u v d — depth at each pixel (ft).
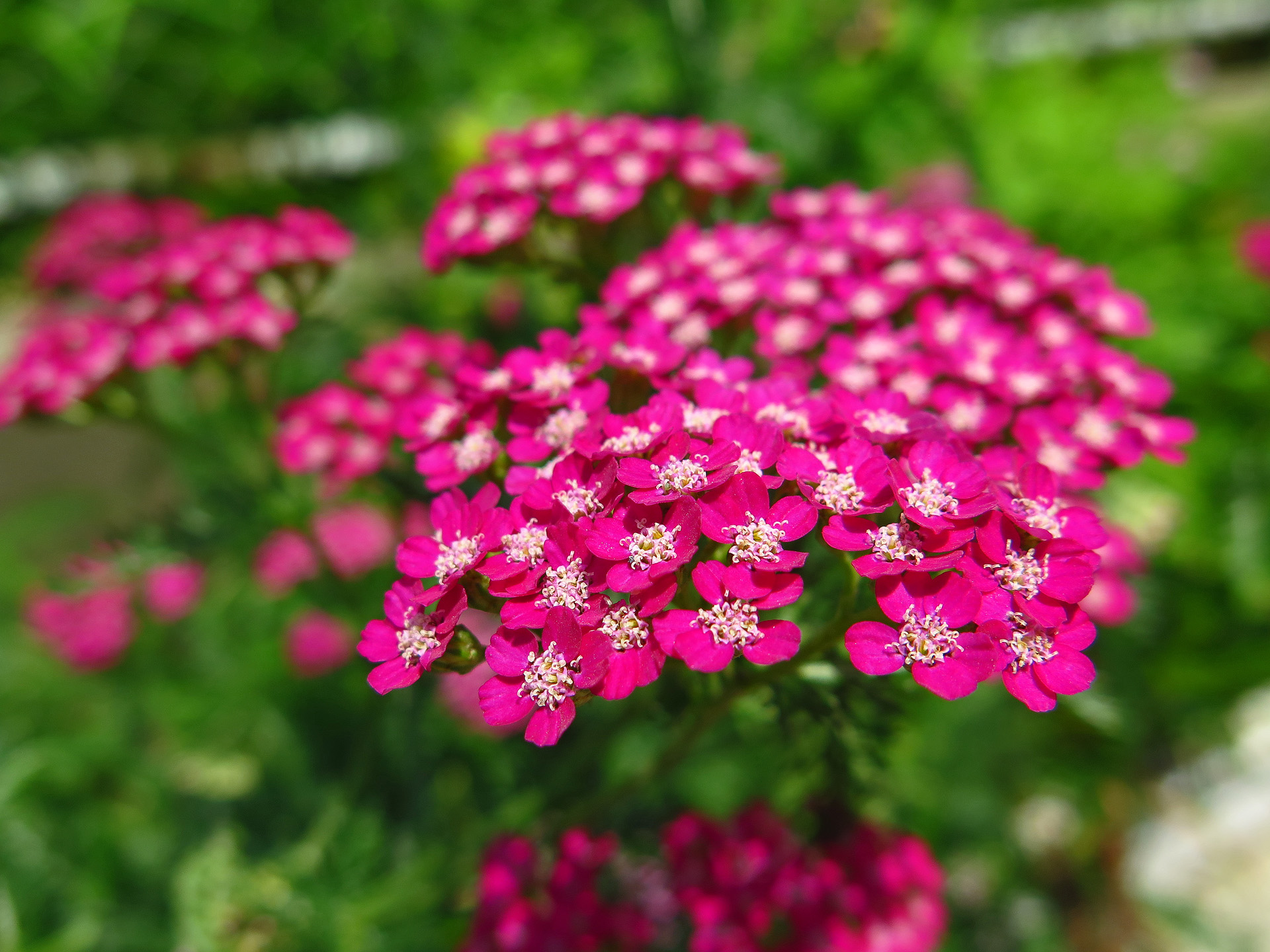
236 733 0.47
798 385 0.22
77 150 0.80
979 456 0.21
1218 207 0.65
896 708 0.21
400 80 0.73
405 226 0.57
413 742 0.33
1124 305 0.26
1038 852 0.46
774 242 0.27
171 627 0.50
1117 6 0.96
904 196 0.52
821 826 0.29
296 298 0.33
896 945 0.27
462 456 0.20
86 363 0.31
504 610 0.16
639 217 0.30
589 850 0.27
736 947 0.26
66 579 0.33
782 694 0.21
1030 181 0.62
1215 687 0.47
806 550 0.21
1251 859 0.49
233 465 0.36
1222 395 0.51
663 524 0.16
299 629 0.44
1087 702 0.26
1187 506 0.47
